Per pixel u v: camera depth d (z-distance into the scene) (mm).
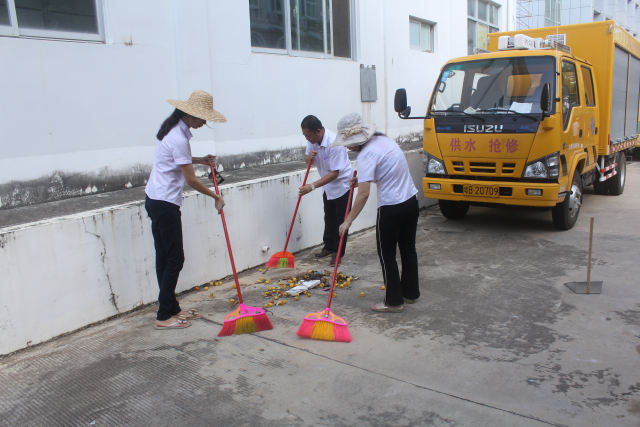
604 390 2818
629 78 8539
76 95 4617
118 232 3992
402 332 3656
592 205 8023
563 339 3463
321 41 7598
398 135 9578
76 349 3498
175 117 3666
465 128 6070
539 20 18969
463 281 4707
